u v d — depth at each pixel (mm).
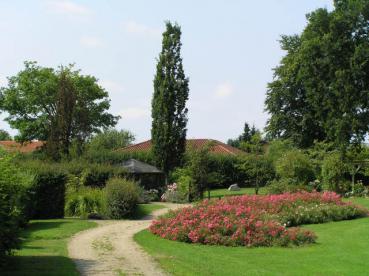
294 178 33438
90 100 63125
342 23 43406
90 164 34062
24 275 9688
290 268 11367
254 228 15930
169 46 40500
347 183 37688
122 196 24312
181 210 18828
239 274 10562
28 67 61250
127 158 46750
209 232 15914
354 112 42188
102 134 81938
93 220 23203
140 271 10711
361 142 42406
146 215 25688
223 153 53562
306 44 43938
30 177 21203
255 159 38906
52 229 18766
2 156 12023
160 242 15875
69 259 11984
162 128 40094
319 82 43906
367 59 41750
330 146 42125
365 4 42875
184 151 40344
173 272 10602
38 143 72438
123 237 17094
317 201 22875
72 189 27078
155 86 40656
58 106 38656
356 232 17281
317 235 17141
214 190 48094
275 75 50844
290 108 50500
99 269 10852
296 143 49594
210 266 11477
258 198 22531
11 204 10359
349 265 11734
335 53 43031
